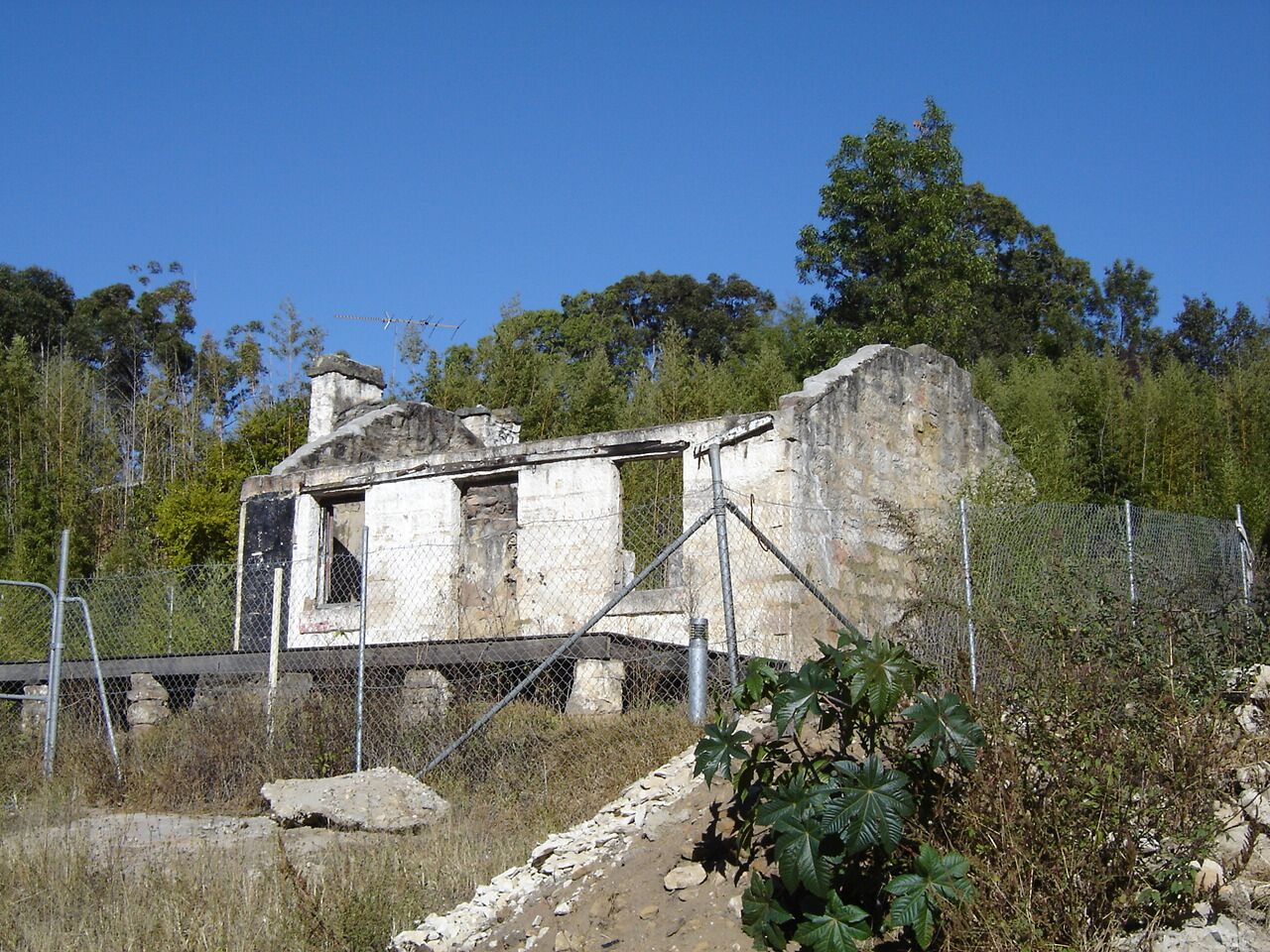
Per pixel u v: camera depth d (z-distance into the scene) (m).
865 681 5.32
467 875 7.19
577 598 14.30
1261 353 25.28
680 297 45.56
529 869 6.77
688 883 5.81
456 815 8.91
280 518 17.11
